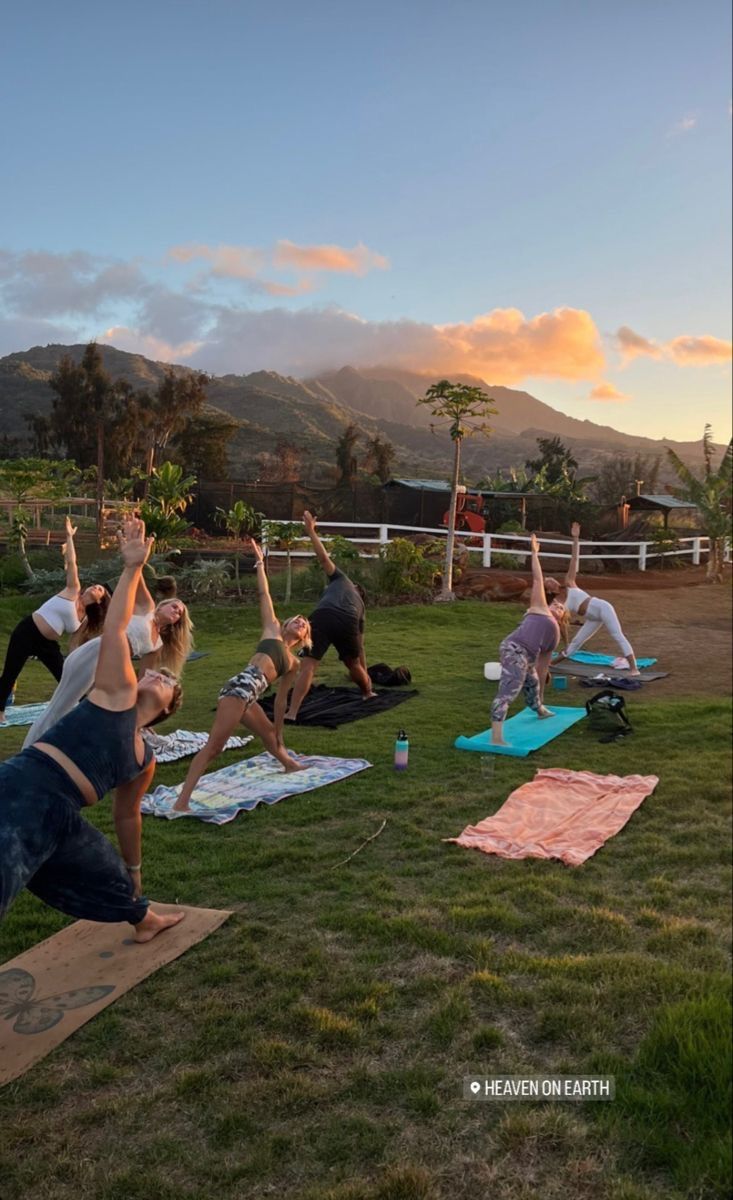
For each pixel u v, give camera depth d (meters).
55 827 3.38
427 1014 3.80
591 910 4.96
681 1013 3.57
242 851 5.81
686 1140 2.94
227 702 6.66
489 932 4.68
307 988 4.02
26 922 4.64
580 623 17.55
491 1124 3.05
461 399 19.00
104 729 3.56
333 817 6.56
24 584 18.34
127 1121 3.08
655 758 8.35
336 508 28.45
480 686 11.90
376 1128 3.04
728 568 28.03
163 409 61.31
